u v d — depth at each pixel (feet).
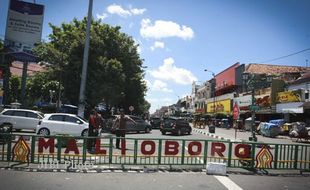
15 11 117.91
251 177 39.73
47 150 41.37
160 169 41.91
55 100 168.04
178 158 45.16
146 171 40.24
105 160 43.55
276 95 154.20
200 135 118.32
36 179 33.88
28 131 90.99
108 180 34.83
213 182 35.91
